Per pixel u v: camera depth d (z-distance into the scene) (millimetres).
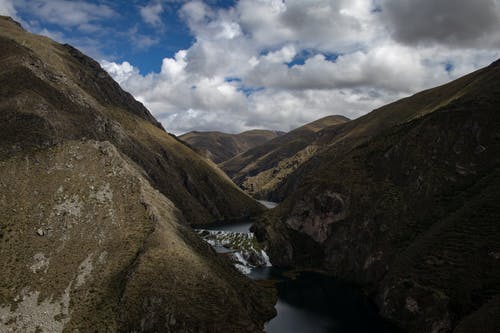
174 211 127688
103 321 77312
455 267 93438
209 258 109438
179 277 86812
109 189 105062
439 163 136625
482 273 88062
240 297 99812
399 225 129875
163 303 80938
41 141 137250
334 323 99875
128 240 94250
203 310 82500
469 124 137000
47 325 75688
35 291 81062
